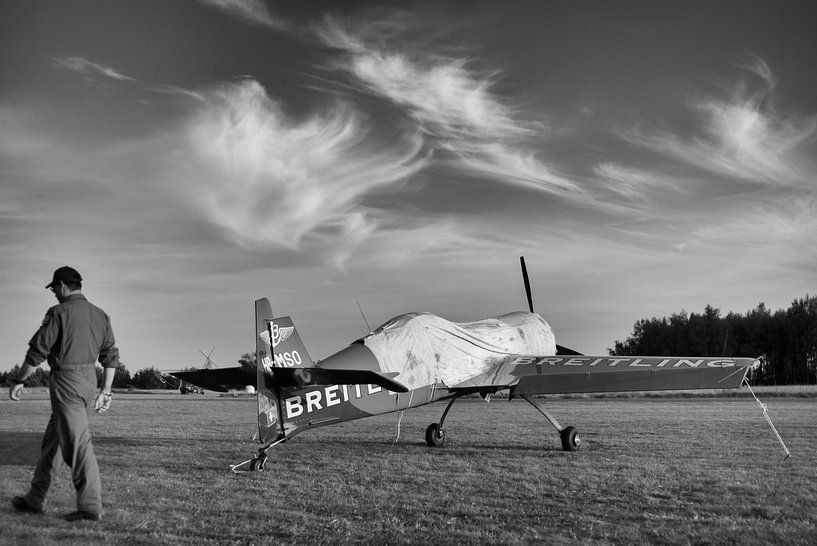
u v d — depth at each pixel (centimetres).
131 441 1223
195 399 3519
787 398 2861
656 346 6856
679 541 495
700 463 898
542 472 833
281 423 868
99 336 555
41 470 557
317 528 540
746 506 621
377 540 502
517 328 1370
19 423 1669
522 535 515
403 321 1127
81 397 538
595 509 615
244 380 980
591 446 1110
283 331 877
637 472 826
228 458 975
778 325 6300
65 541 473
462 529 536
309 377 829
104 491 700
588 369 1162
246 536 511
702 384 1094
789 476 786
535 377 1116
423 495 687
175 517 575
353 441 1226
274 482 766
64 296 551
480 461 940
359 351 1021
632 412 1959
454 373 1151
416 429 1490
